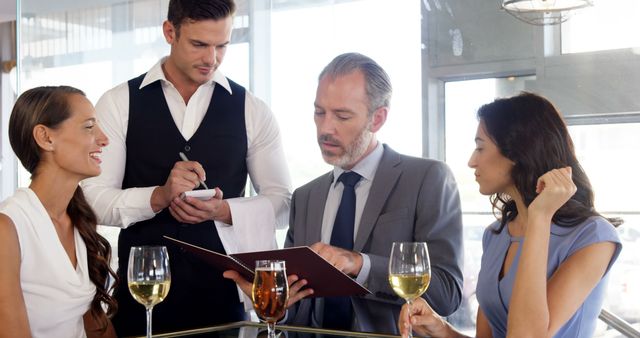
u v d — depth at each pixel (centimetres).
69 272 214
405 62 403
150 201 266
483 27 394
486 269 225
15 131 217
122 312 279
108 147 278
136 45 435
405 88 404
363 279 239
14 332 197
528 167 208
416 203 253
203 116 286
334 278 210
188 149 282
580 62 381
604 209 379
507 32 390
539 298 188
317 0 415
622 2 373
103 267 230
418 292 184
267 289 164
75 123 217
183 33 270
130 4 436
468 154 394
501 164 213
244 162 295
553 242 205
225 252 278
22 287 206
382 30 406
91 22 439
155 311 276
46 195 217
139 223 278
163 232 276
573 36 382
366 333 211
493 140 213
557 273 199
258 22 427
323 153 259
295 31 420
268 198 287
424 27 399
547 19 383
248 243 275
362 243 253
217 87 289
